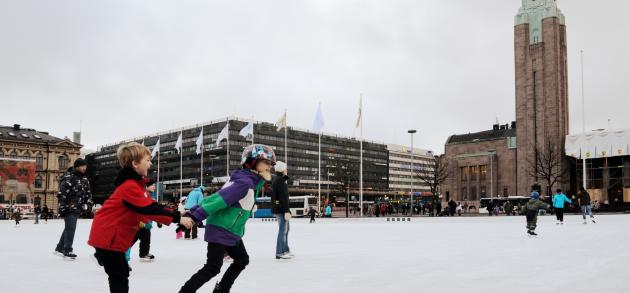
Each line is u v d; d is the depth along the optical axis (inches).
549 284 288.5
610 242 578.6
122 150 188.2
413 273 338.0
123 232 182.5
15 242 657.6
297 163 5659.5
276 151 5423.2
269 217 2453.2
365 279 312.7
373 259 425.1
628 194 2987.2
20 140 4234.7
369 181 6658.5
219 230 209.0
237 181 206.4
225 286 220.5
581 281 298.2
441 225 1181.1
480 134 4173.2
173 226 1236.5
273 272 345.4
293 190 5546.3
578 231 813.9
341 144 6289.4
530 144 3486.7
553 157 3021.7
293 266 379.6
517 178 3553.2
